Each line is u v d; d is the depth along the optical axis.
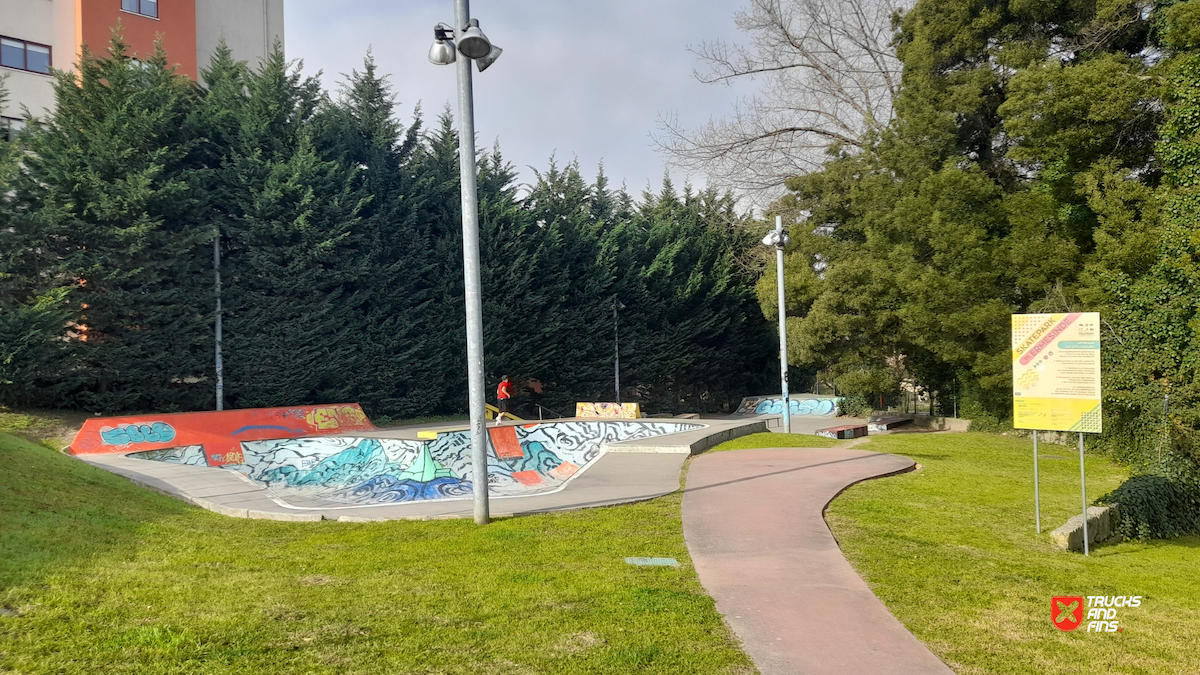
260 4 33.22
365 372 26.56
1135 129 22.23
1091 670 4.89
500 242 30.55
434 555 7.46
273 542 8.07
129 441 16.94
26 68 26.17
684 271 39.66
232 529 8.79
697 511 9.80
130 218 20.23
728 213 42.59
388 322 27.11
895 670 4.70
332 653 4.64
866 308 28.84
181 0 29.86
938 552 8.09
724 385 43.97
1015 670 4.82
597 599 5.97
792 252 33.41
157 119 20.92
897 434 23.94
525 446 17.50
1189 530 12.21
